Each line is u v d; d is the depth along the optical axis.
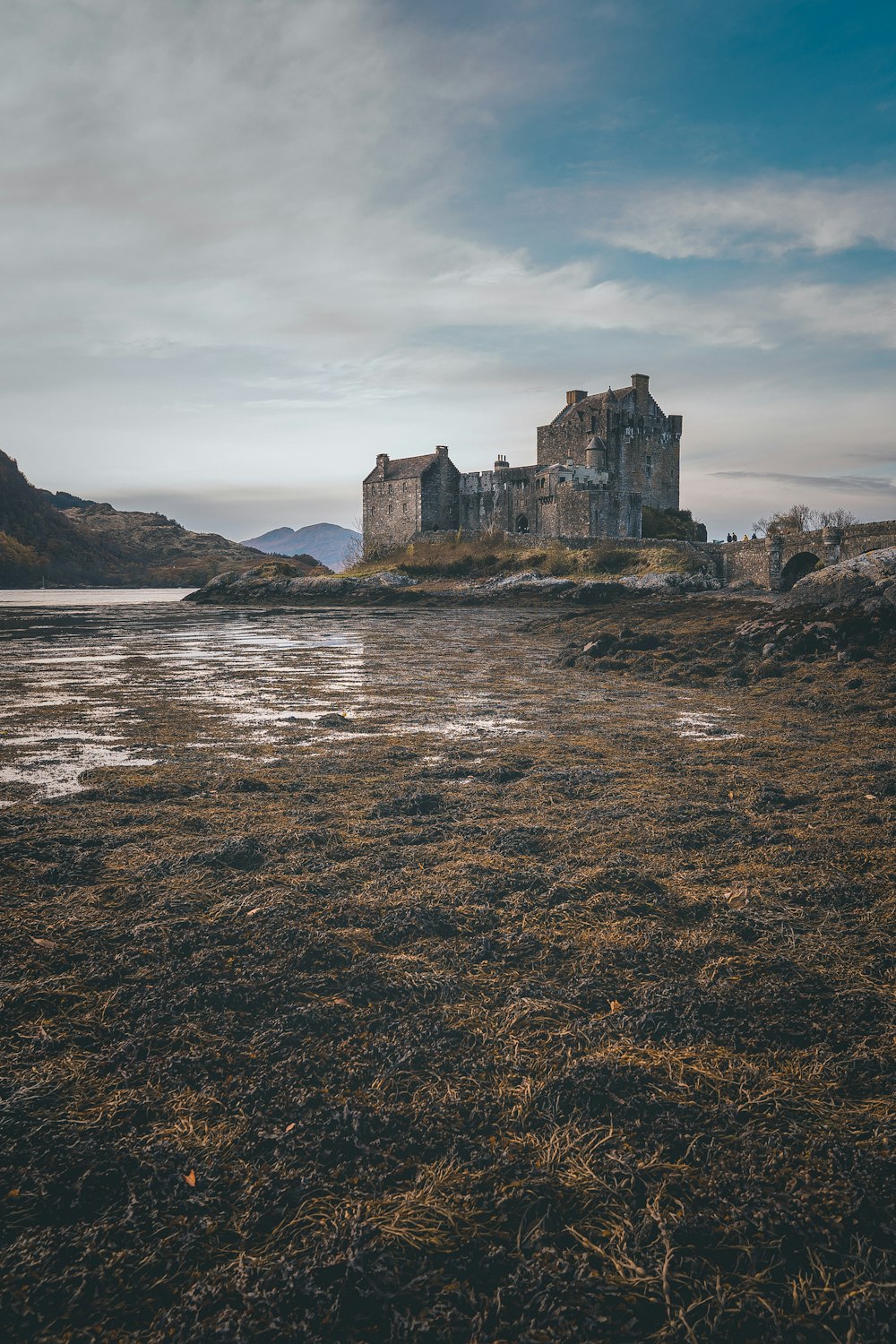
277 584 77.31
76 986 4.79
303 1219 3.11
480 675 21.83
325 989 4.71
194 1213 3.14
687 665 21.22
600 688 19.08
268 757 11.43
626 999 4.68
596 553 66.75
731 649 23.16
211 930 5.45
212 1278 2.86
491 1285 2.85
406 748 11.91
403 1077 3.96
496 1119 3.67
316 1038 4.26
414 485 87.44
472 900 6.04
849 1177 3.27
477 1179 3.32
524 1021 4.44
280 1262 2.92
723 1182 3.29
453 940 5.43
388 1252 2.95
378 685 19.73
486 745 12.23
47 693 18.30
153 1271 2.88
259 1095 3.82
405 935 5.46
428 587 71.12
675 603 39.97
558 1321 2.71
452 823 8.06
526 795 9.20
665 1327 2.70
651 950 5.25
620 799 8.90
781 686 18.19
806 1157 3.40
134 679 20.83
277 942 5.25
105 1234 3.04
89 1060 4.09
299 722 14.37
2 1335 2.63
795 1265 2.92
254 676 21.62
